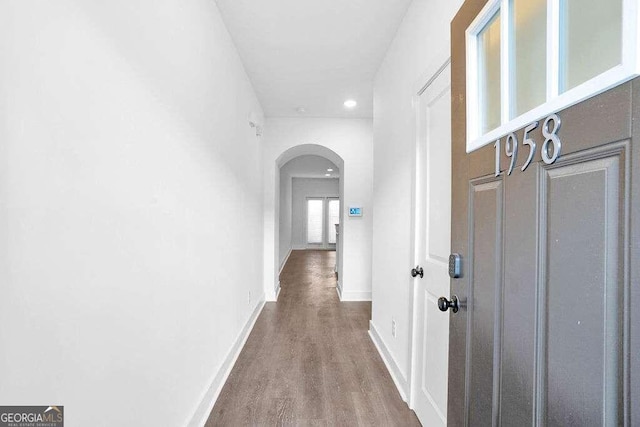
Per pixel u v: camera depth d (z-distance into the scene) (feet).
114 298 3.08
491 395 2.70
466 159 3.25
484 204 2.87
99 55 2.83
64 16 2.43
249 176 10.02
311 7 6.53
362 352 8.41
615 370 1.58
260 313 11.82
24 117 2.10
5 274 2.00
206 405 5.74
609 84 1.63
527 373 2.22
